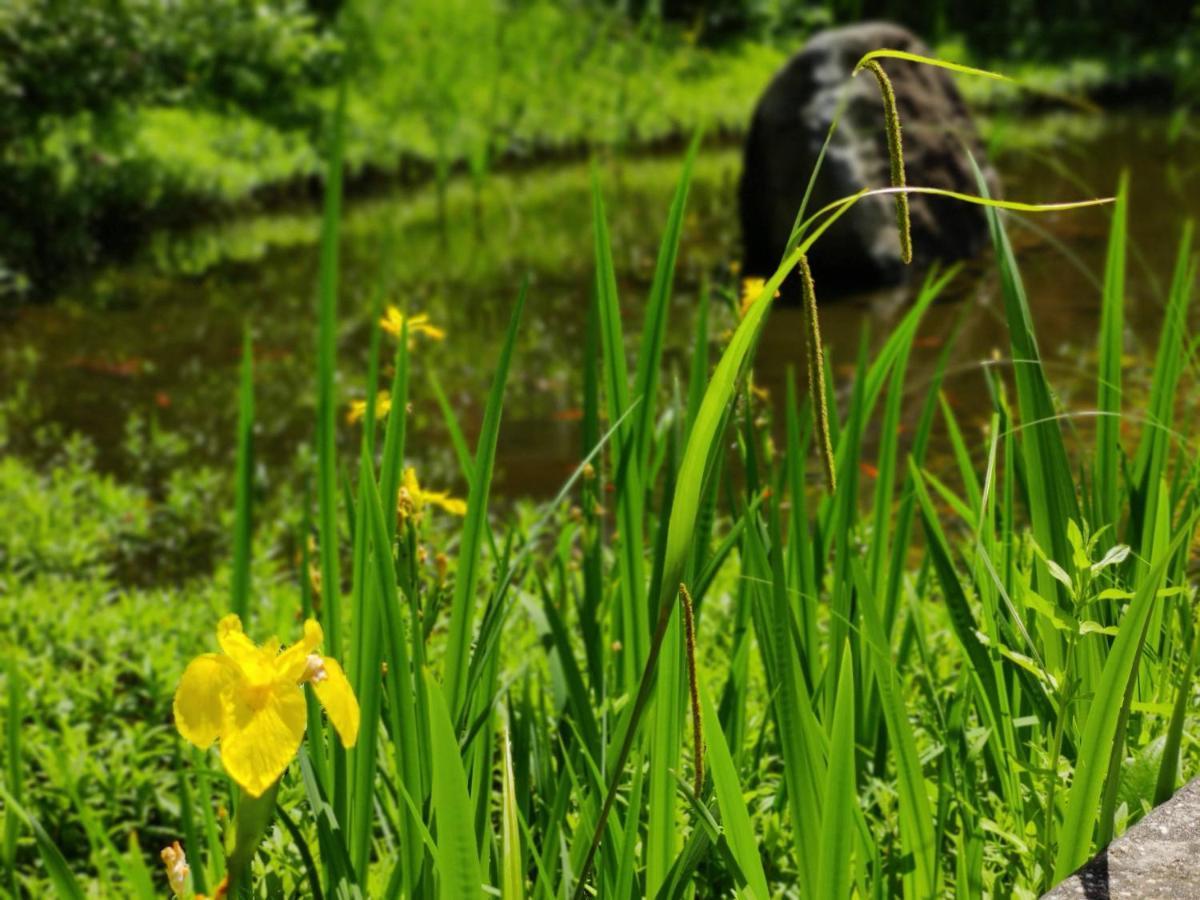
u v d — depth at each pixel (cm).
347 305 924
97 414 725
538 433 670
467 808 144
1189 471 234
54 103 1177
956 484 545
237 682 127
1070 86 1812
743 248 1023
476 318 880
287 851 211
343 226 1170
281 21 1420
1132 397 611
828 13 1981
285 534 558
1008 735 205
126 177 1143
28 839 304
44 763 314
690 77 1739
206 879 211
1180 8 2039
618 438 220
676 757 175
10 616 418
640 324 848
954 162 1001
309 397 743
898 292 911
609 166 1436
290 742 126
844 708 154
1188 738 183
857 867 180
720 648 327
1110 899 148
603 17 1769
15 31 1143
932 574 360
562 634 227
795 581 240
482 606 321
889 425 263
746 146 1004
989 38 2000
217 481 621
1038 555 191
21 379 784
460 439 249
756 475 247
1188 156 1341
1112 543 221
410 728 176
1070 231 1025
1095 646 200
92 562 541
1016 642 209
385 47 1552
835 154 948
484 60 1592
